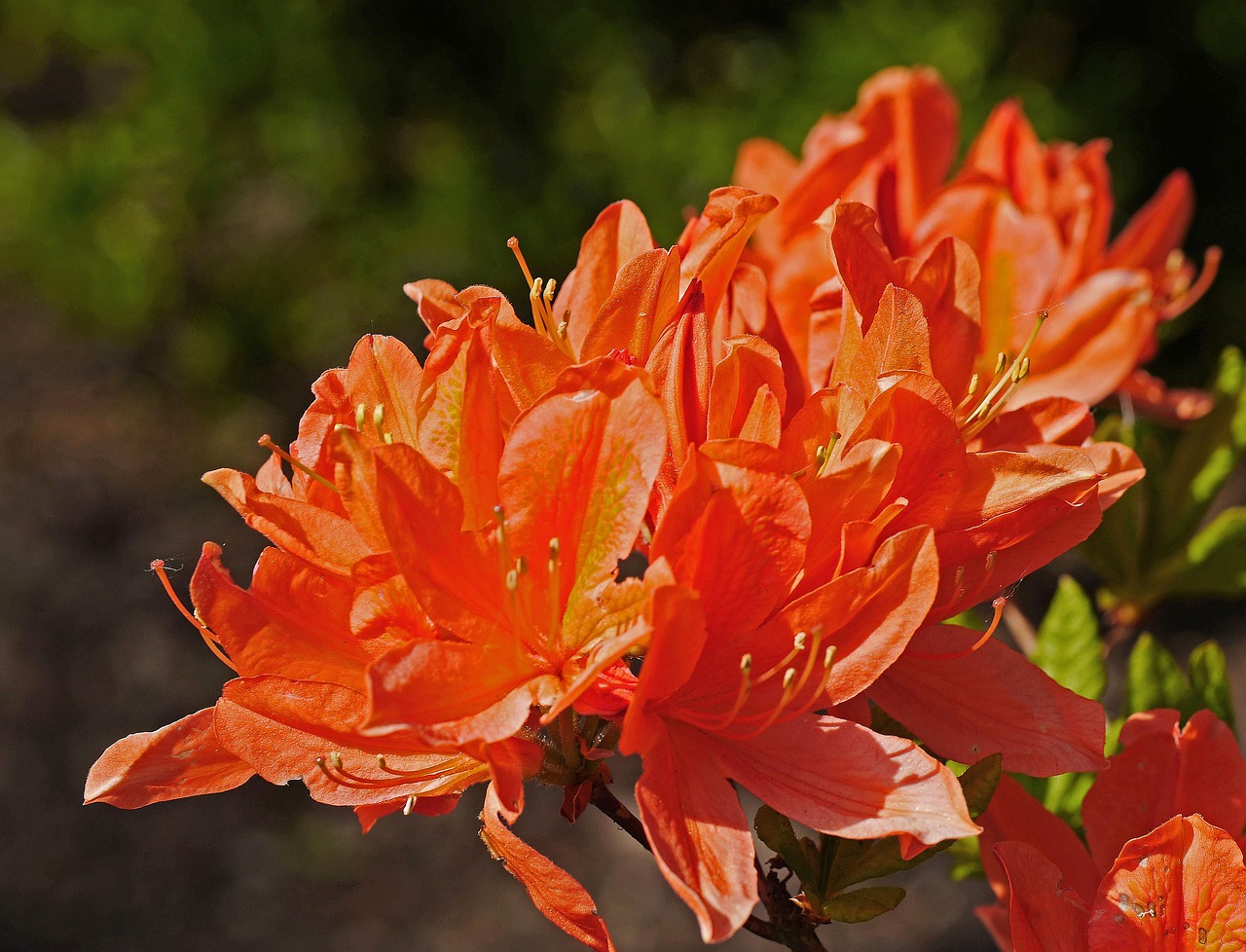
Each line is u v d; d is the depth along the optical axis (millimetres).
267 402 2582
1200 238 2438
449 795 553
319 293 2459
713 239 556
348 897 1783
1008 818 579
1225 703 625
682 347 538
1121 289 630
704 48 2447
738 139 2211
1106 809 578
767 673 533
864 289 557
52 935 1689
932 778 526
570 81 2346
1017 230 628
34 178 2420
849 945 1707
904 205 643
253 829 1885
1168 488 691
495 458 541
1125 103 2352
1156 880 549
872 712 566
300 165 2355
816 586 542
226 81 2346
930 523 546
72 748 1959
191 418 2611
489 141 2355
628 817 552
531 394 545
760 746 537
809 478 540
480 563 533
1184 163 2455
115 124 2461
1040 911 550
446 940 1719
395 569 536
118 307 2434
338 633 549
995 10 2305
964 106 2115
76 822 1854
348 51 2344
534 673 538
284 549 546
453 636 541
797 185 634
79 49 2770
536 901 541
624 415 528
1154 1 2383
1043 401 575
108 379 2709
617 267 573
